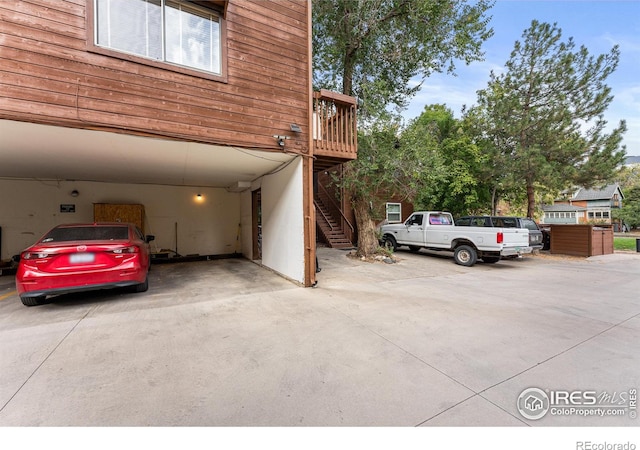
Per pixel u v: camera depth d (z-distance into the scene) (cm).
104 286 423
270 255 745
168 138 436
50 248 399
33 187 781
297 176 584
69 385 228
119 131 400
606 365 268
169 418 193
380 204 988
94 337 319
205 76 465
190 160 595
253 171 731
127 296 489
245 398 214
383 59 880
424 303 461
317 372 251
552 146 1095
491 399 217
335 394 220
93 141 445
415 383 236
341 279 641
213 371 251
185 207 958
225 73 483
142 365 260
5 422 187
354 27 803
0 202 749
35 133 402
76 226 493
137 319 377
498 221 926
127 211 847
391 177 816
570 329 356
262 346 301
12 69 343
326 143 630
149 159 580
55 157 550
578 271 775
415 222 1028
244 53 505
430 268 796
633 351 297
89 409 200
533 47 1109
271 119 531
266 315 398
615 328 361
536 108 1126
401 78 931
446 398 217
